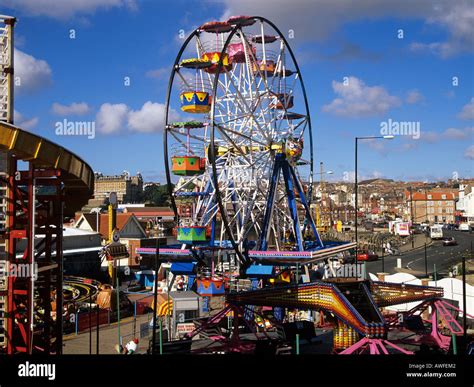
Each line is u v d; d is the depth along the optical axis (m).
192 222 47.09
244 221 47.22
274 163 49.09
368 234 162.38
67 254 71.00
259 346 32.22
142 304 51.91
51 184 24.88
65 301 46.66
